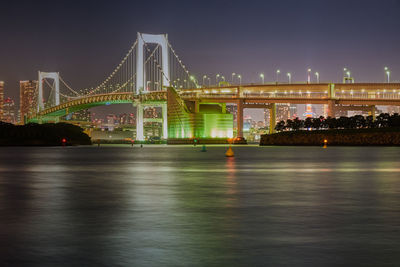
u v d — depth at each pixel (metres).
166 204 16.69
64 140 157.12
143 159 57.19
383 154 71.38
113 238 11.04
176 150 107.69
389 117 153.38
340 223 12.88
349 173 32.00
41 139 157.62
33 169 37.72
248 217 13.87
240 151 93.38
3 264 8.95
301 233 11.58
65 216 14.08
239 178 28.09
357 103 182.12
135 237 11.14
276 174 31.28
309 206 16.12
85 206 16.20
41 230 11.96
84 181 26.27
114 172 33.84
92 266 8.82
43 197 18.81
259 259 9.24
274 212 14.80
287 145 161.75
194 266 8.80
